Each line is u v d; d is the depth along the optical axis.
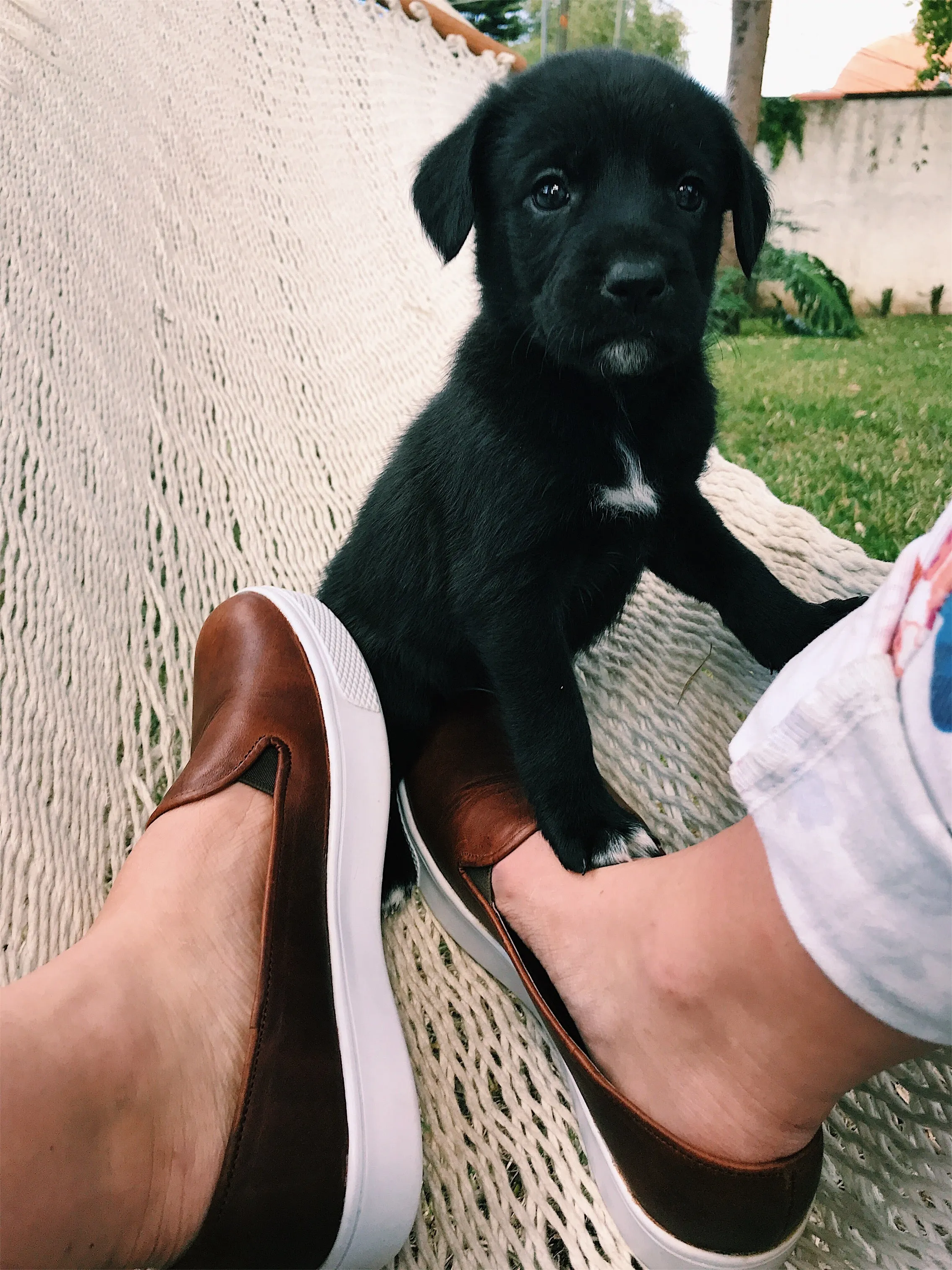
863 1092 0.28
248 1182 0.24
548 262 0.34
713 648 0.39
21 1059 0.22
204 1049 0.25
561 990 0.29
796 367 1.40
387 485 0.40
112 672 0.38
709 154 0.35
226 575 0.44
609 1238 0.26
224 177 0.58
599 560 0.36
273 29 0.64
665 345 0.32
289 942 0.28
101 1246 0.21
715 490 0.42
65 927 0.31
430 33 0.71
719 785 0.36
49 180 0.50
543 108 0.34
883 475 0.97
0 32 0.52
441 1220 0.27
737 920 0.22
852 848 0.18
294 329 0.54
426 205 0.38
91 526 0.41
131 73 0.57
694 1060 0.24
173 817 0.31
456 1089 0.30
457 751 0.37
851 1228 0.26
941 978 0.18
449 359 0.42
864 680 0.18
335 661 0.36
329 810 0.32
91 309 0.48
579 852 0.30
